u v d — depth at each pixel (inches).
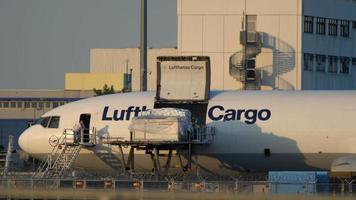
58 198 6904.5
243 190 7755.9
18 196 6929.1
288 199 6412.4
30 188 7052.2
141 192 6840.6
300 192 7696.9
